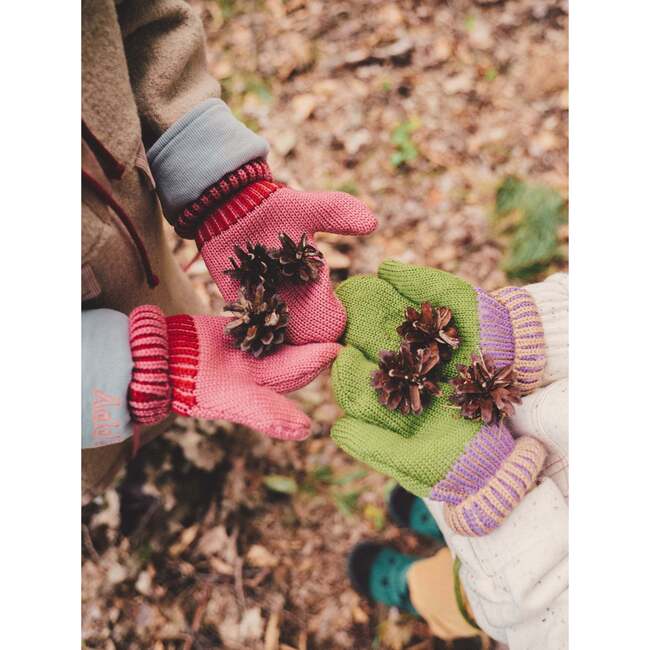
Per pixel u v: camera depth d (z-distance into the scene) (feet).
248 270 1.45
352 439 1.46
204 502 2.34
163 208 1.55
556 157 2.38
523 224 2.36
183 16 1.54
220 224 1.51
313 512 2.33
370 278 1.58
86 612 2.24
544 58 2.42
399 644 2.22
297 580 2.29
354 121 2.46
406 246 2.39
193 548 2.31
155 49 1.50
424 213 2.40
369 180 2.43
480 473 1.46
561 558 1.52
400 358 1.45
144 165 1.43
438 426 1.50
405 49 2.46
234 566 2.30
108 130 1.36
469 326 1.49
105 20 1.33
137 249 1.51
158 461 2.35
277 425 1.31
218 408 1.32
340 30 2.48
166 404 1.35
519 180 2.38
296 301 1.50
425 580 2.12
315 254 1.48
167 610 2.27
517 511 1.52
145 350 1.32
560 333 1.58
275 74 2.48
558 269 2.32
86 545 2.27
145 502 2.33
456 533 1.55
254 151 1.51
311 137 2.45
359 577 2.25
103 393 1.31
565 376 1.58
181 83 1.55
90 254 1.37
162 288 1.72
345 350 1.50
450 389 1.52
